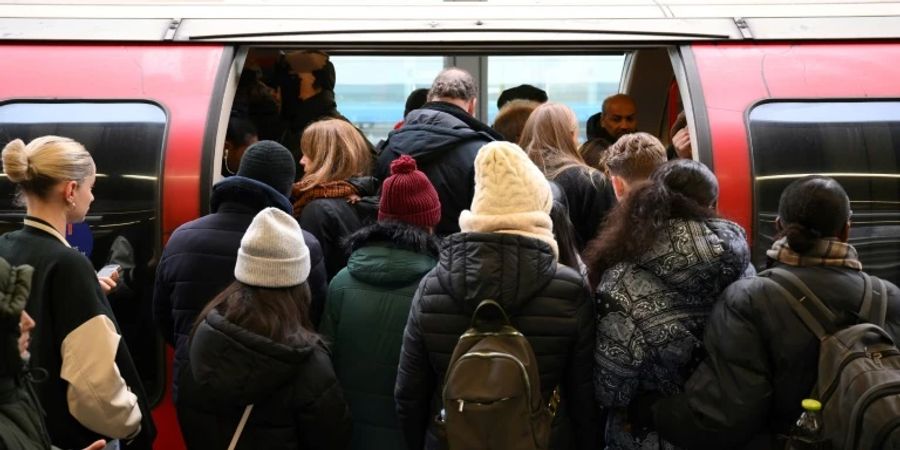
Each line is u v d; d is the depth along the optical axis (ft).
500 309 7.98
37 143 8.63
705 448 8.08
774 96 11.91
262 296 8.57
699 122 11.73
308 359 8.68
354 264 9.37
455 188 11.35
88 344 8.38
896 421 7.22
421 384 8.59
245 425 8.75
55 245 8.54
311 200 11.36
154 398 11.71
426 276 8.57
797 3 13.07
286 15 12.85
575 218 11.79
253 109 14.89
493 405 7.61
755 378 7.82
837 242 8.03
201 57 12.26
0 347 6.56
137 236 11.62
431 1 13.28
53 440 8.62
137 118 11.87
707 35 12.36
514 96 15.60
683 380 8.39
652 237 8.17
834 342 7.64
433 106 11.85
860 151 11.73
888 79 12.03
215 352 8.47
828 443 7.53
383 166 11.64
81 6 13.15
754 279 8.03
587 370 8.45
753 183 11.53
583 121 21.86
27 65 12.17
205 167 11.59
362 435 9.54
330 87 15.57
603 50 12.83
